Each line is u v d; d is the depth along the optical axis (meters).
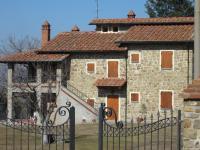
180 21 46.28
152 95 43.12
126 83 43.97
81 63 45.44
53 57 45.03
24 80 44.34
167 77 42.69
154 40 42.34
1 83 55.31
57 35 49.72
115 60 44.47
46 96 40.59
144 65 43.41
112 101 44.28
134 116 43.53
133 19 48.06
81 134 29.03
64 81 45.22
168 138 23.98
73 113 11.69
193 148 11.96
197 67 12.67
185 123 12.05
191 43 41.78
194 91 12.02
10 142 22.55
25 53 47.03
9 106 43.72
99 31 49.19
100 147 11.78
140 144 22.14
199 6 12.77
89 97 45.03
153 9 65.19
